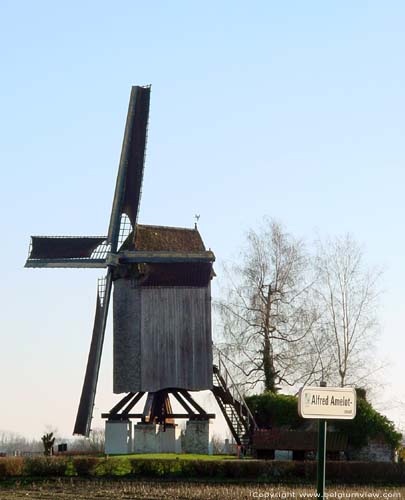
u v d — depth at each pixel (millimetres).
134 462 55219
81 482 51969
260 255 71062
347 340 73312
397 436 62188
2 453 82375
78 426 61469
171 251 62188
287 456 62688
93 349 62344
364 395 67125
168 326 61500
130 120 62719
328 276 73438
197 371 61344
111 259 61438
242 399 64188
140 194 62812
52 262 63156
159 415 62312
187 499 43156
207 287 62125
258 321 70312
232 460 55594
